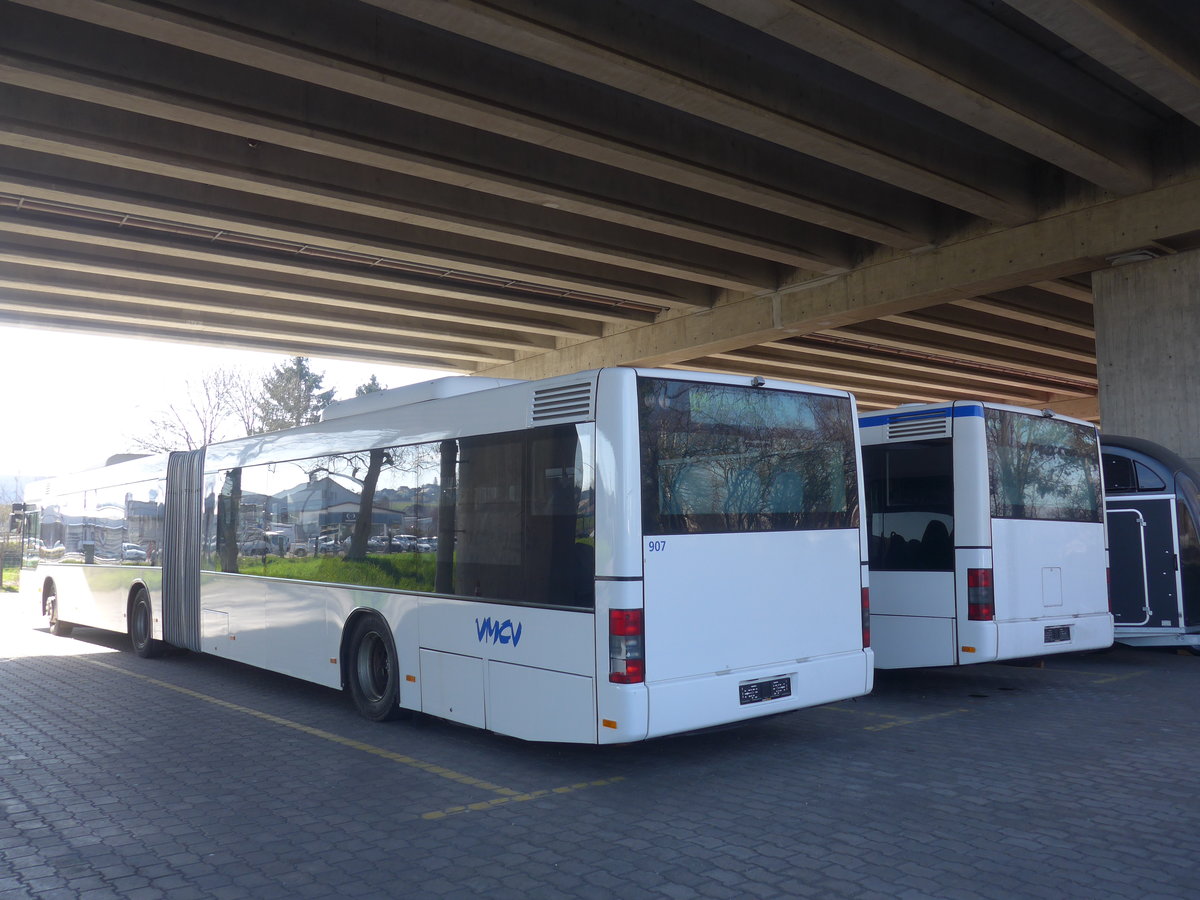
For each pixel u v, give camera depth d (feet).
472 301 77.00
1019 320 77.36
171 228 55.98
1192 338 52.11
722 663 21.81
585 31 37.47
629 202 54.13
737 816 19.17
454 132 47.91
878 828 18.30
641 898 15.08
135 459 45.85
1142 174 51.26
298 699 33.22
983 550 30.78
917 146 49.65
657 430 21.43
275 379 226.17
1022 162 55.67
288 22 36.83
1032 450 33.30
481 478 24.38
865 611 25.29
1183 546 40.16
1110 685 34.65
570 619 21.29
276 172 49.03
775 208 54.13
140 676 38.73
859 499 25.55
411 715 28.40
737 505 22.65
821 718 29.01
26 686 36.27
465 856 17.07
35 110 42.78
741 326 75.05
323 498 31.04
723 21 40.04
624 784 21.68
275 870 16.51
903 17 38.70
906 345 86.84
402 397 28.30
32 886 15.90
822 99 45.24
